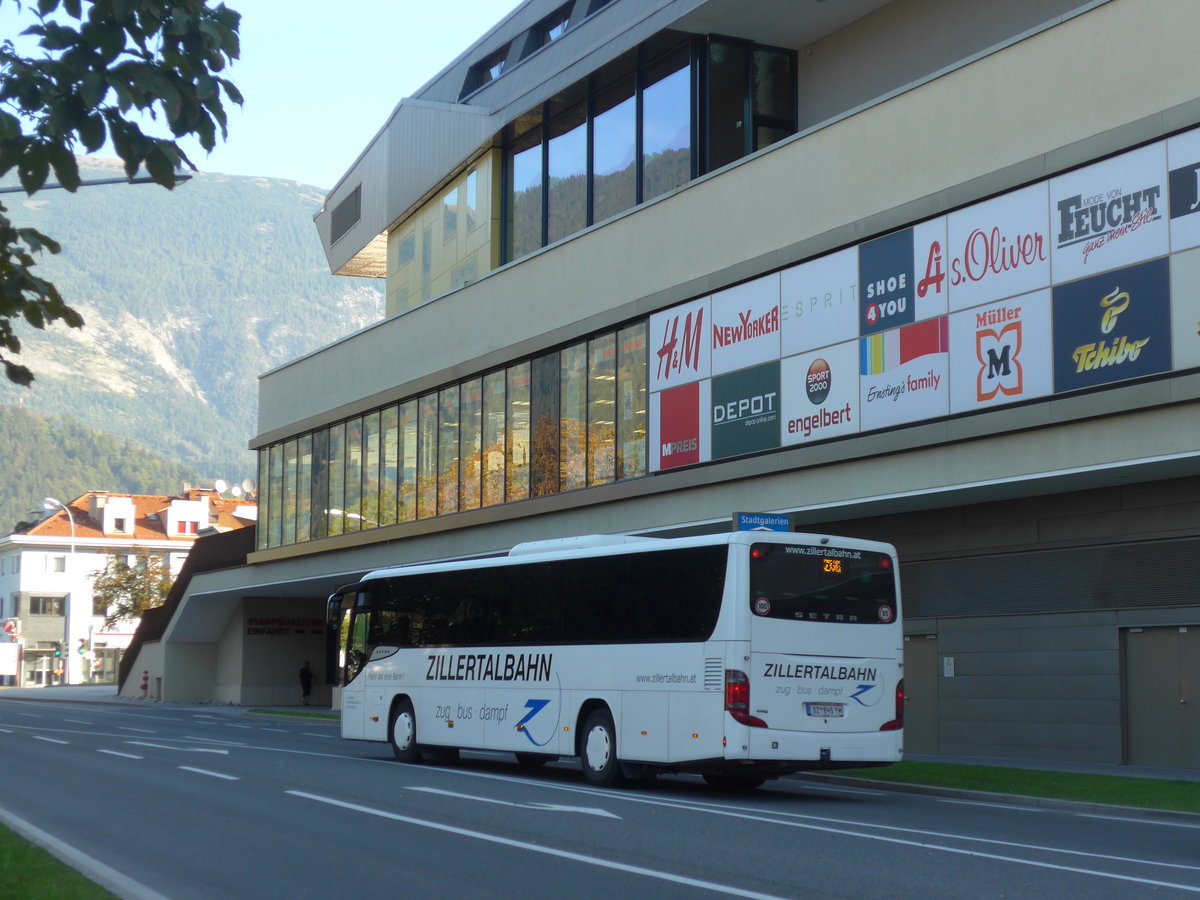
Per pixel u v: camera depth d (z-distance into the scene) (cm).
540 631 2022
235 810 1509
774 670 1680
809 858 1116
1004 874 1031
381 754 2528
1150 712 2191
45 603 10969
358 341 4541
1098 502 2262
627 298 3127
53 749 2655
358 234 5103
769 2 3078
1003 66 2223
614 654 1862
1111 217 2014
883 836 1279
